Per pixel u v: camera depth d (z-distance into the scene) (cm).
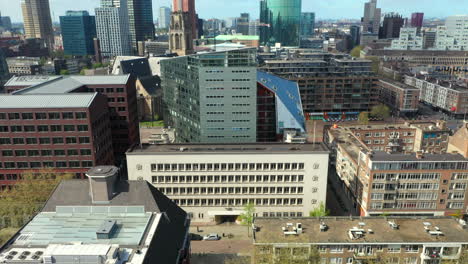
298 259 8238
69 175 12938
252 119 16075
